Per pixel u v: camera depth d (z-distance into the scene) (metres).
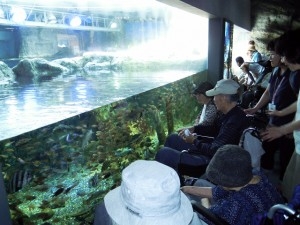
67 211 3.24
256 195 1.53
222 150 1.59
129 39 18.05
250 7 11.54
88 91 7.43
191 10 5.21
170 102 6.39
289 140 3.28
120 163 4.63
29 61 10.41
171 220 0.91
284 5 11.17
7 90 7.57
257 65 6.67
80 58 14.22
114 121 4.59
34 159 3.10
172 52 15.14
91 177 3.92
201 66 9.57
